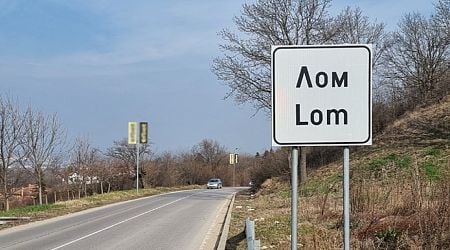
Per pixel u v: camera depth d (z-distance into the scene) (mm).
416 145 26062
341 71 4320
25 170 34812
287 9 33062
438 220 7609
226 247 12406
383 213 9789
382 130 34906
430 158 21328
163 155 74250
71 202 31422
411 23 46906
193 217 22266
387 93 43375
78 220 21484
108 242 14453
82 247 13547
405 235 8297
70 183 45094
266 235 12742
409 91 42688
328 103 4324
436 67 43938
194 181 83375
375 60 42531
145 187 62812
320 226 12117
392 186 10867
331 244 8781
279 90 4363
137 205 31391
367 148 30047
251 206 25281
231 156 89438
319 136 4324
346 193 4277
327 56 4332
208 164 91000
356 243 8711
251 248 7516
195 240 14617
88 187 49594
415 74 44812
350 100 4309
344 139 4305
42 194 37938
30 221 21141
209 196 42000
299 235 11070
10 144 32812
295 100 4348
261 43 33531
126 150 61062
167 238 15164
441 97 36250
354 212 10289
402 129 31594
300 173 31078
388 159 23766
